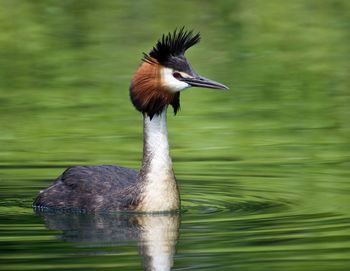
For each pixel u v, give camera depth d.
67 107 21.88
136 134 19.53
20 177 16.06
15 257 11.22
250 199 14.36
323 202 14.06
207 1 33.41
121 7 32.75
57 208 13.84
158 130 13.55
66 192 14.00
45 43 28.36
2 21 30.88
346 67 25.62
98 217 13.35
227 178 15.94
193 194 14.80
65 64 25.98
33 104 22.12
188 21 30.83
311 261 10.98
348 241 11.77
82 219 13.24
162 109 13.57
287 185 15.34
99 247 11.67
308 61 26.33
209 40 28.59
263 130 19.86
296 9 32.72
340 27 30.50
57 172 16.45
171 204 13.50
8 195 14.84
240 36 29.14
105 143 18.80
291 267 10.77
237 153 17.88
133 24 30.31
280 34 29.55
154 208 13.45
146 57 13.63
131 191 13.60
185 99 22.64
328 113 21.30
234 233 12.24
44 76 24.84
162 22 30.50
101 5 32.97
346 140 18.94
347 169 16.56
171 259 11.12
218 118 20.89
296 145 18.53
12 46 28.11
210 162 17.19
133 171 14.47
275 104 22.14
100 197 13.75
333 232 12.21
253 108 21.80
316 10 32.69
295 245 11.63
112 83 23.97
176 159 17.42
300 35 29.44
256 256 11.20
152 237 12.11
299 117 20.92
